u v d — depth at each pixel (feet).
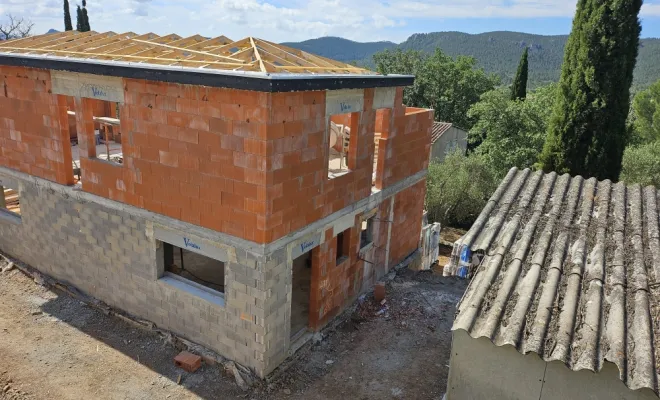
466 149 104.22
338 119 49.90
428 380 30.40
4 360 29.99
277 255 27.76
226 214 27.22
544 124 73.10
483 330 17.72
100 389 28.14
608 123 45.16
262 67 25.30
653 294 19.58
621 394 16.81
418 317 37.58
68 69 29.99
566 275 20.97
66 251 36.96
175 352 31.53
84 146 32.60
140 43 33.30
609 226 24.99
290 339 32.09
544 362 17.76
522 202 27.30
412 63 137.90
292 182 27.50
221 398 27.86
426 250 52.21
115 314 34.78
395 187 41.27
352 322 36.40
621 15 42.57
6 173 38.65
